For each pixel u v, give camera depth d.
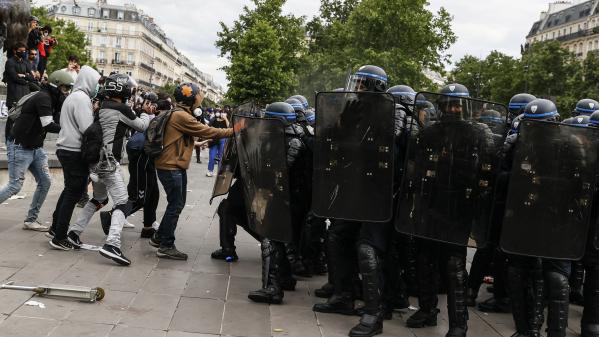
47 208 8.49
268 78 39.38
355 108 4.43
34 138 6.59
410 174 4.34
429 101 4.26
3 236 6.48
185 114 6.12
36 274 5.19
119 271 5.57
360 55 47.59
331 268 5.13
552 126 4.06
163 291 5.11
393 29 48.09
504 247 4.20
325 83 48.47
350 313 4.97
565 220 4.14
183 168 6.23
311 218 6.17
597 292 4.75
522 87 57.00
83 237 6.87
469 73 70.25
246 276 5.88
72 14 111.00
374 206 4.44
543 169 4.10
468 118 4.21
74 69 10.34
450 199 4.27
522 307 4.50
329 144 4.54
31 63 9.98
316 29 57.03
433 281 4.82
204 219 9.05
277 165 4.91
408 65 46.00
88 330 4.04
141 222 8.34
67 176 6.05
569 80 51.34
